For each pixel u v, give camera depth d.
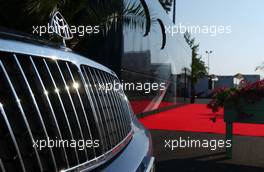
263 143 9.39
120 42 11.55
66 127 1.67
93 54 9.23
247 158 7.41
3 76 1.39
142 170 2.40
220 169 6.43
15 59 1.48
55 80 1.72
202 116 19.28
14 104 1.40
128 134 2.82
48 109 1.58
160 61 18.77
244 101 6.80
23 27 6.61
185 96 33.59
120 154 2.28
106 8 7.86
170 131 11.99
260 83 6.73
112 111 2.48
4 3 6.47
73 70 1.96
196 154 7.79
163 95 20.92
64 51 1.97
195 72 50.69
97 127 2.01
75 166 1.67
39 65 1.64
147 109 16.72
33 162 1.41
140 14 8.42
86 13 7.82
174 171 6.22
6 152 1.31
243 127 13.23
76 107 1.83
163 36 19.06
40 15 6.61
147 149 2.93
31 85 1.53
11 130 1.34
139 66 14.45
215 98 7.15
